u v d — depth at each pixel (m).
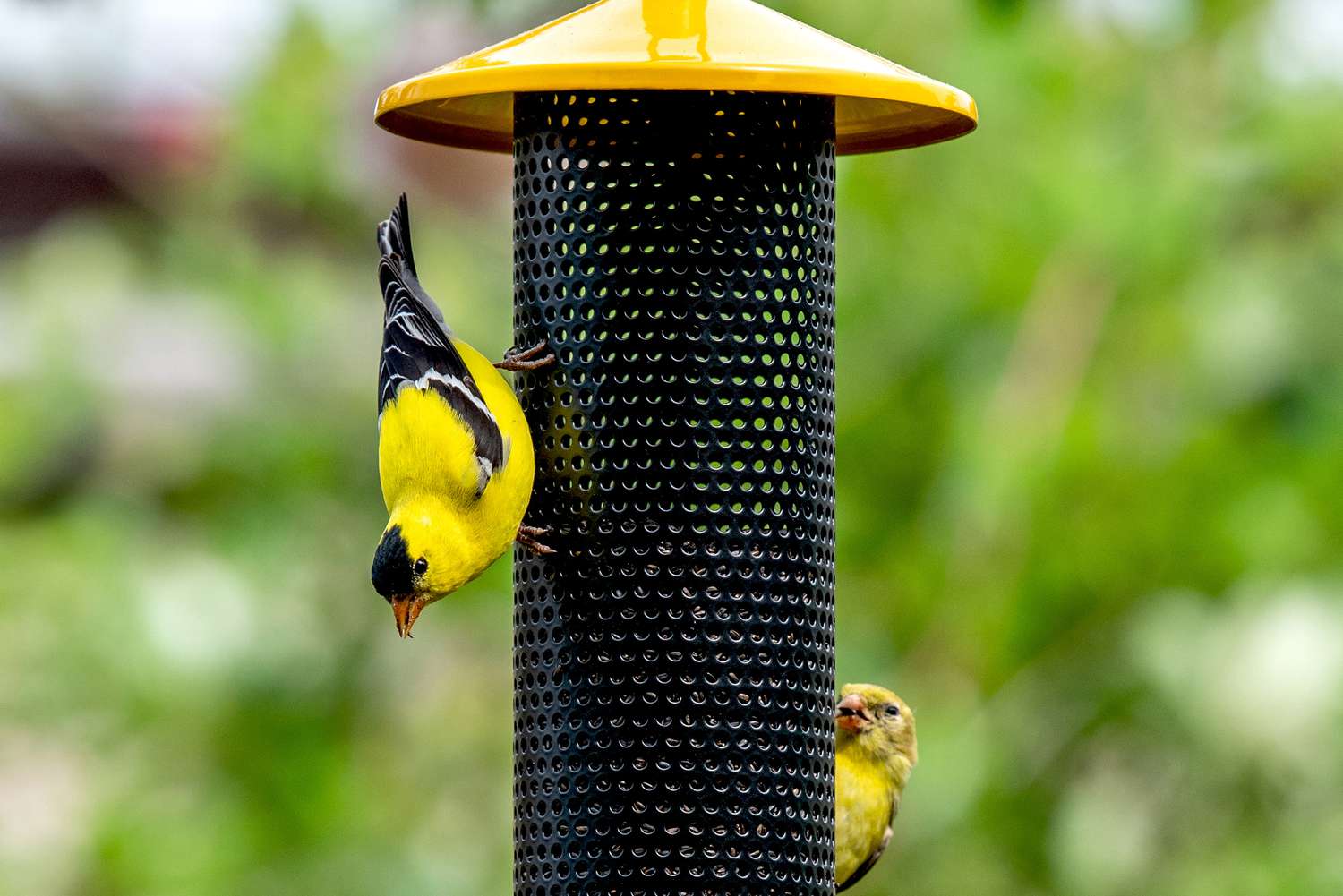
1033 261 14.34
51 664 13.24
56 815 13.96
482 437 7.79
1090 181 14.17
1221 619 13.54
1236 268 14.22
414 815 13.68
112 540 13.52
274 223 14.72
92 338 14.12
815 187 8.08
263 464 13.94
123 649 13.20
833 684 8.18
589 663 7.89
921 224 14.52
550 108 8.04
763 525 7.94
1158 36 14.57
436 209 14.49
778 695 7.92
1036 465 13.97
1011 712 13.87
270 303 14.06
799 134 8.03
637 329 7.93
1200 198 14.22
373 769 13.77
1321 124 14.26
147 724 13.30
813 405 8.07
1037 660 14.02
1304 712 13.05
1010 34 13.54
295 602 13.64
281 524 13.75
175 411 14.15
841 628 14.05
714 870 7.80
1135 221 14.11
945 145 14.45
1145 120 14.42
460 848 13.70
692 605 7.87
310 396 14.12
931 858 13.43
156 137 15.25
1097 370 14.34
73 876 13.30
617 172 7.95
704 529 7.90
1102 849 13.47
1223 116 14.53
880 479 14.48
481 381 7.91
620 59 7.39
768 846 7.87
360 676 13.62
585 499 7.94
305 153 14.24
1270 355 13.94
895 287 14.49
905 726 9.83
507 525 7.86
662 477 7.90
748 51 7.55
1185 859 13.52
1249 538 13.89
